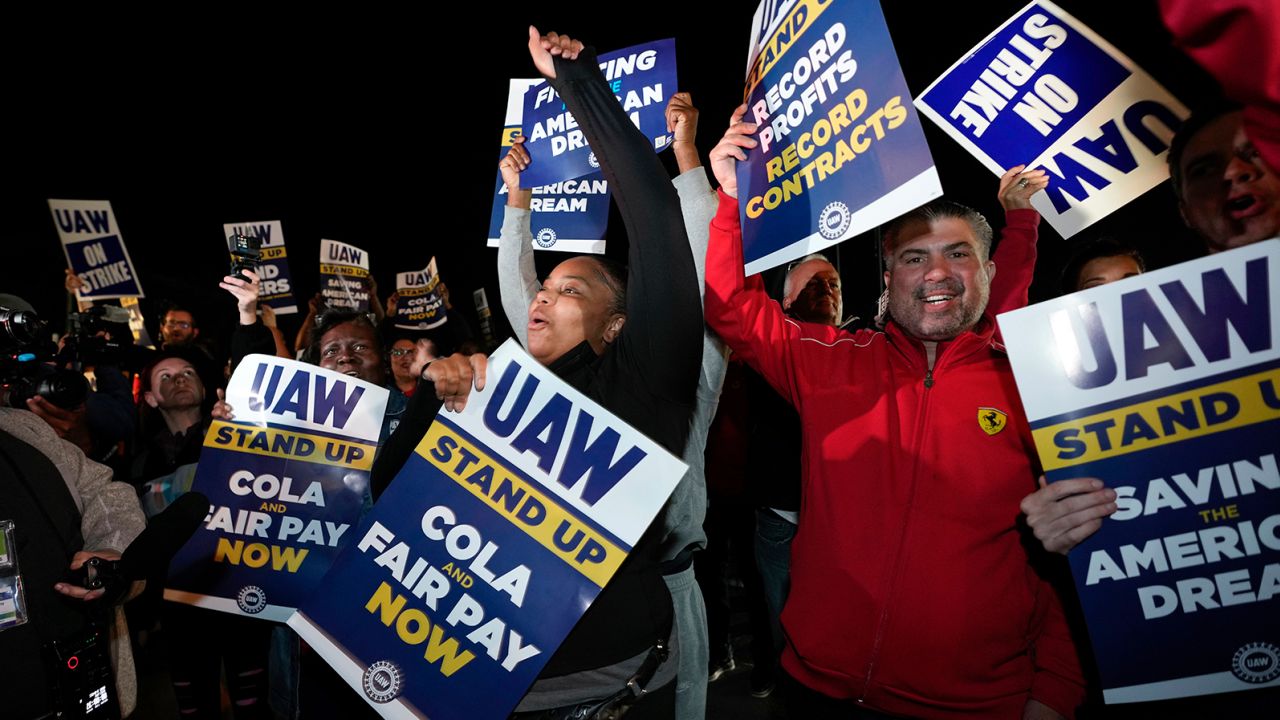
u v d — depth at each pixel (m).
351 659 1.54
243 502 2.53
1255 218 1.56
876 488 1.78
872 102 1.77
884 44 1.75
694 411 1.94
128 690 1.93
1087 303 1.47
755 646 3.79
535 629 1.49
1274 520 1.36
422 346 4.25
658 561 1.71
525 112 2.82
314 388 2.58
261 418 2.57
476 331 11.23
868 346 1.95
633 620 1.57
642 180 1.57
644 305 1.58
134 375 4.55
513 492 1.56
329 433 2.55
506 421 1.60
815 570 1.83
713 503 3.96
